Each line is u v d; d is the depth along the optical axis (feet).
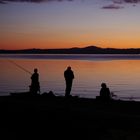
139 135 46.73
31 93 72.69
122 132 48.26
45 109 59.41
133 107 60.39
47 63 401.29
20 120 58.80
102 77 205.05
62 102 65.36
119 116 52.85
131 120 51.42
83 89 143.33
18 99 69.21
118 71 257.14
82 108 59.47
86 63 415.44
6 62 424.05
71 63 411.13
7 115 61.00
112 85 160.66
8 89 140.67
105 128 50.88
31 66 318.65
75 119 54.85
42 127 55.67
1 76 209.26
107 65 355.15
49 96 71.72
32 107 61.16
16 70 262.88
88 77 205.46
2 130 55.52
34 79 72.69
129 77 205.16
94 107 60.64
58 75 214.69
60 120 55.77
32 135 53.67
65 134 52.54
